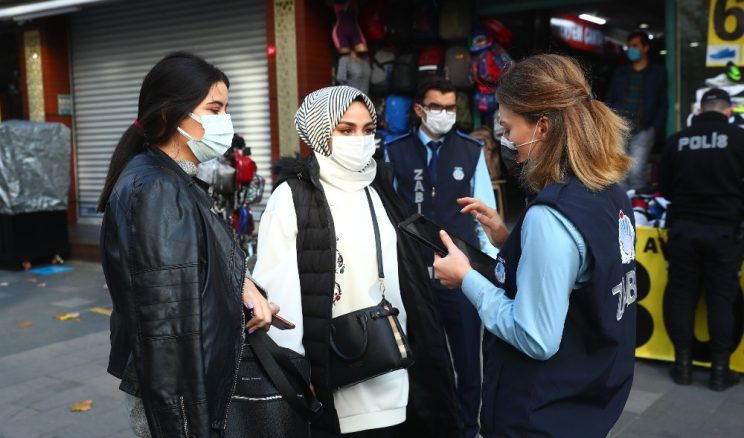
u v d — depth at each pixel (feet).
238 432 6.47
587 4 26.35
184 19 31.73
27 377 15.67
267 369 6.59
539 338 5.46
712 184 13.70
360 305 8.13
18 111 39.24
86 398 14.40
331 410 7.86
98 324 20.07
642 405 13.39
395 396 8.23
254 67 29.91
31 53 35.91
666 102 22.08
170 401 5.41
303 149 28.02
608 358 5.71
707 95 14.02
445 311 11.27
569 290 5.49
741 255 13.89
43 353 17.42
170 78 6.18
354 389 8.10
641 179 22.35
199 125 6.31
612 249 5.58
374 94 26.94
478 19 25.53
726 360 14.07
